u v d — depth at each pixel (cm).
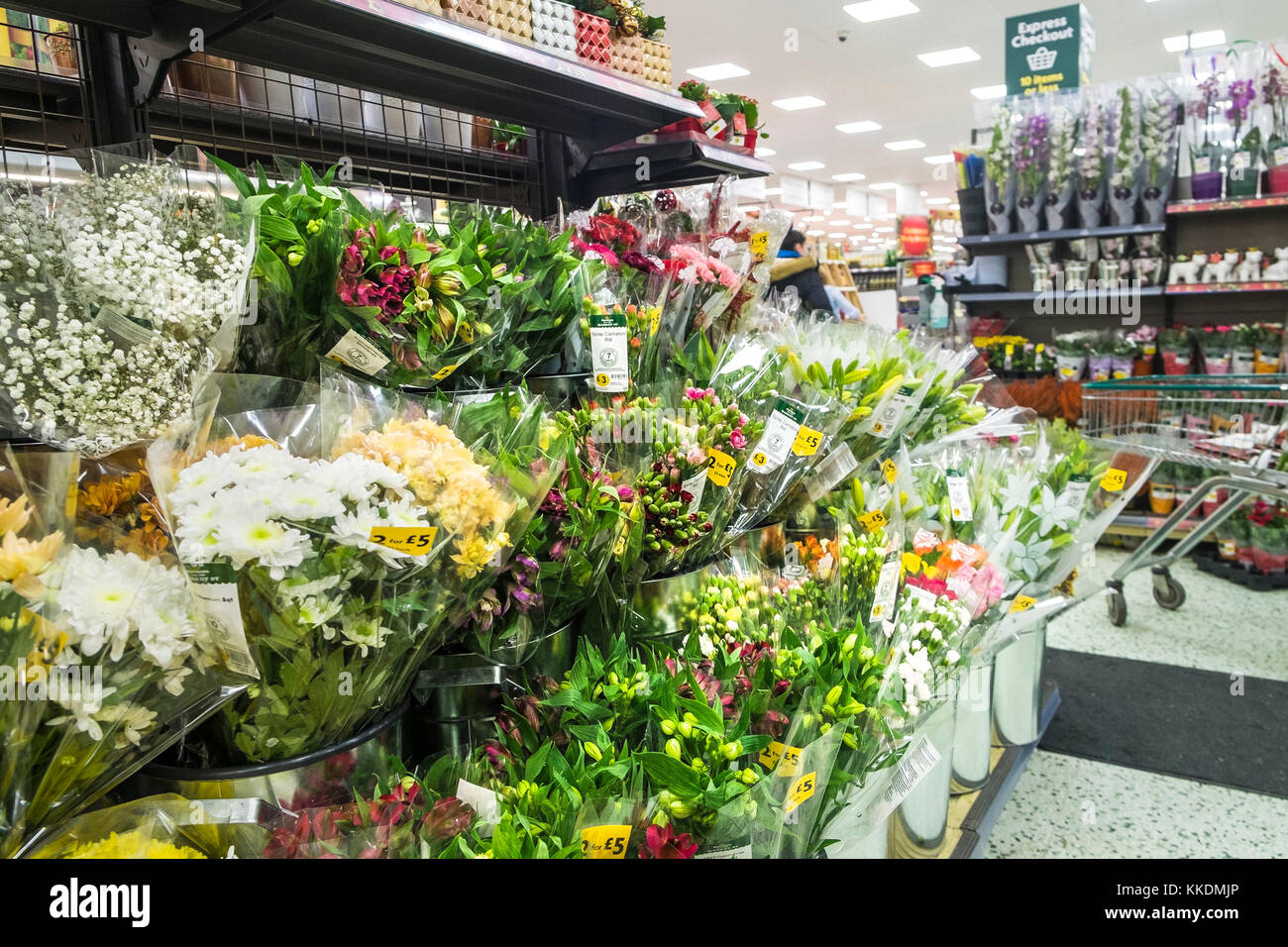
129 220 100
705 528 141
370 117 210
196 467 87
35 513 81
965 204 560
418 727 118
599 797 90
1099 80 1073
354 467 90
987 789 186
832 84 1037
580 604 131
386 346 118
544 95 204
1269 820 199
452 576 98
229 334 105
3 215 98
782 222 204
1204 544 452
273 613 88
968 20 827
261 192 116
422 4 158
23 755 77
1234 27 871
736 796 90
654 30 232
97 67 155
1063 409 446
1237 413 384
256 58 165
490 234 137
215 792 91
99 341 95
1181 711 263
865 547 147
